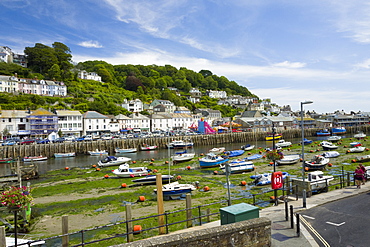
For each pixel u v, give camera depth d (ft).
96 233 54.03
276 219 40.63
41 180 116.88
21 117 233.14
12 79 318.04
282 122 363.97
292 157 136.36
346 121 408.87
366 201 48.29
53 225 60.44
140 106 396.78
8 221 62.69
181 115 365.81
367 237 33.12
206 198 77.41
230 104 584.40
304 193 45.75
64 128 255.70
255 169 120.98
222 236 26.32
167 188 81.82
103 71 508.12
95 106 327.06
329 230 35.76
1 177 94.53
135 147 225.76
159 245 23.11
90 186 100.32
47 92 349.82
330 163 122.93
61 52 459.73
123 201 79.00
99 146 210.59
